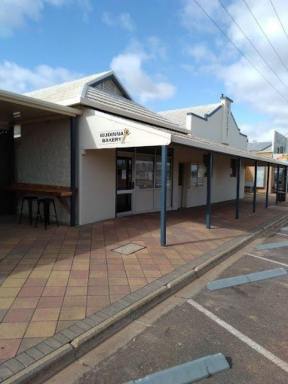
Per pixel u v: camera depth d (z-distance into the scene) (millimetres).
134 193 10719
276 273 5691
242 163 19109
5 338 3137
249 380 2760
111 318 3611
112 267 5391
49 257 5781
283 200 18609
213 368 2914
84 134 8203
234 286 5023
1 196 9875
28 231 7770
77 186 8445
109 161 9414
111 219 9609
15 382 2582
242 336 3490
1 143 9797
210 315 3992
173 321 3820
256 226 10094
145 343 3322
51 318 3564
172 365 2947
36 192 9094
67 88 11172
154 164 11586
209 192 9172
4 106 7293
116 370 2873
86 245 6676
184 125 14836
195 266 5629
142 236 7672
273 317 3965
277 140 30219
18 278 4727
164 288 4574
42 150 9109
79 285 4547
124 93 13250
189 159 14133
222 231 8969
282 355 3145
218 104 17625
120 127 7355
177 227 9219
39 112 8055
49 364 2820
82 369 2891
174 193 13086
